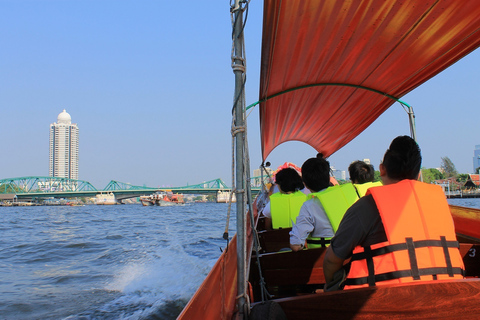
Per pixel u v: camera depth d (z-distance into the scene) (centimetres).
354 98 522
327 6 280
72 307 523
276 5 259
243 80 185
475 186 9431
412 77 452
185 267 768
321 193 270
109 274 758
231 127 185
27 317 485
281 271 274
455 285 141
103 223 2892
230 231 1741
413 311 143
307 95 491
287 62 370
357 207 167
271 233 397
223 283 190
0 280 728
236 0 183
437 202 164
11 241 1552
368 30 334
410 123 527
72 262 950
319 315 157
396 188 165
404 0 286
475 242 322
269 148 805
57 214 5550
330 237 268
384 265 154
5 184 15962
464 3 297
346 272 186
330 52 369
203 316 145
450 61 412
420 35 349
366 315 149
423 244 154
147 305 517
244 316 174
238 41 185
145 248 1138
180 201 13175
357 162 364
